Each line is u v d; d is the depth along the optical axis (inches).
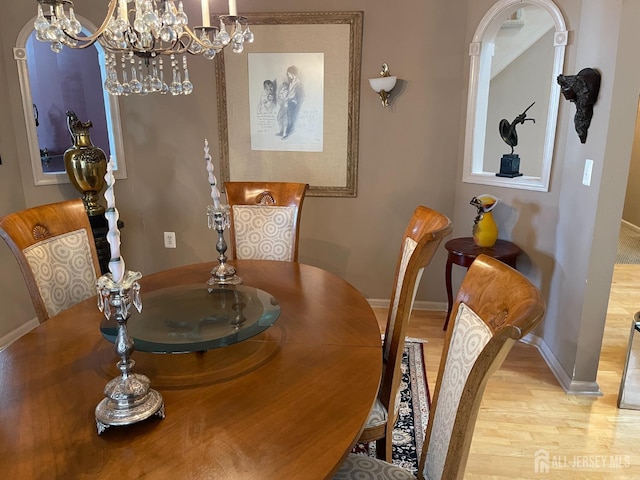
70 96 131.6
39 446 37.1
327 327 59.2
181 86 79.8
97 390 45.0
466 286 44.1
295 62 124.0
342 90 124.4
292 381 46.8
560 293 102.9
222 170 133.2
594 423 85.7
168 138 132.3
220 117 129.0
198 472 34.3
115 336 52.1
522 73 149.8
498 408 89.8
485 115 122.9
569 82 90.7
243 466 35.0
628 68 80.7
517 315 33.5
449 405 42.1
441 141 125.2
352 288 73.2
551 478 72.6
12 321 115.9
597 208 86.9
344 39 121.1
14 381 46.6
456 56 119.3
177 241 139.8
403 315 58.7
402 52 120.8
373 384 46.3
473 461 75.9
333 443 37.7
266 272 81.0
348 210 132.7
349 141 127.3
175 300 63.2
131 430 39.0
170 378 47.5
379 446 62.5
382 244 134.0
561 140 103.5
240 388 45.6
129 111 131.0
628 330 123.6
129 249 138.7
